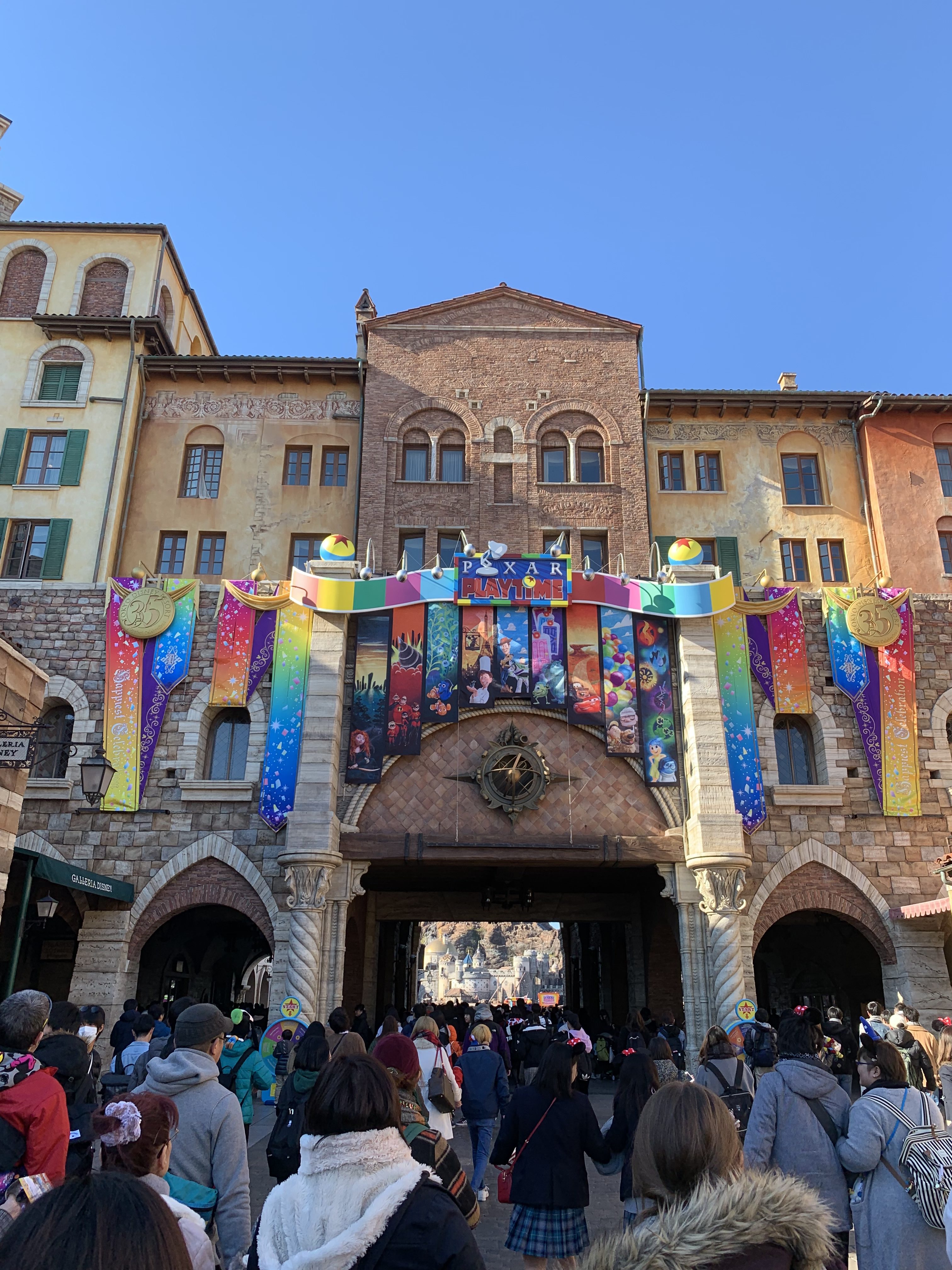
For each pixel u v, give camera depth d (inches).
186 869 888.3
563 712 917.8
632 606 933.8
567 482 1219.9
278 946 853.8
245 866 882.1
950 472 1240.8
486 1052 450.0
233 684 941.2
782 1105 232.2
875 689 962.7
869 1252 210.7
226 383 1269.7
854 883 901.8
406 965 1502.2
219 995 1267.2
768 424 1282.0
